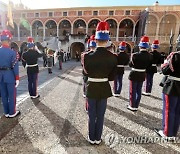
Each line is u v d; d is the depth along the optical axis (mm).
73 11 29719
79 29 33406
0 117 3436
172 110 2639
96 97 2387
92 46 3467
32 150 2350
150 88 5461
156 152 2387
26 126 3055
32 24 31953
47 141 2584
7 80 3184
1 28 26656
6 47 3227
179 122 2693
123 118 3557
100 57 2330
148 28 26266
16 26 33594
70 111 3854
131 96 3967
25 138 2648
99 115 2463
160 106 4398
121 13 28172
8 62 3184
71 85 6680
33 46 4555
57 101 4582
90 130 2498
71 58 29266
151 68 5277
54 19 30672
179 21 25031
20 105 4180
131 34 31781
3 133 2785
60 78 8328
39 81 7457
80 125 3154
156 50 5352
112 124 3256
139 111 3996
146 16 25016
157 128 3119
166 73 2684
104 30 2268
